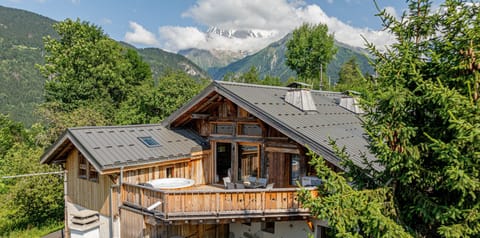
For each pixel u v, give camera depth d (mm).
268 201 9453
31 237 14539
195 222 9516
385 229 4484
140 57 40812
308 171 10766
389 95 4699
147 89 24547
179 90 23141
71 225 11281
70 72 28141
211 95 12414
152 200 9867
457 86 4777
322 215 4914
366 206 4676
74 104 27547
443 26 5031
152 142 12148
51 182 16172
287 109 11984
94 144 10648
